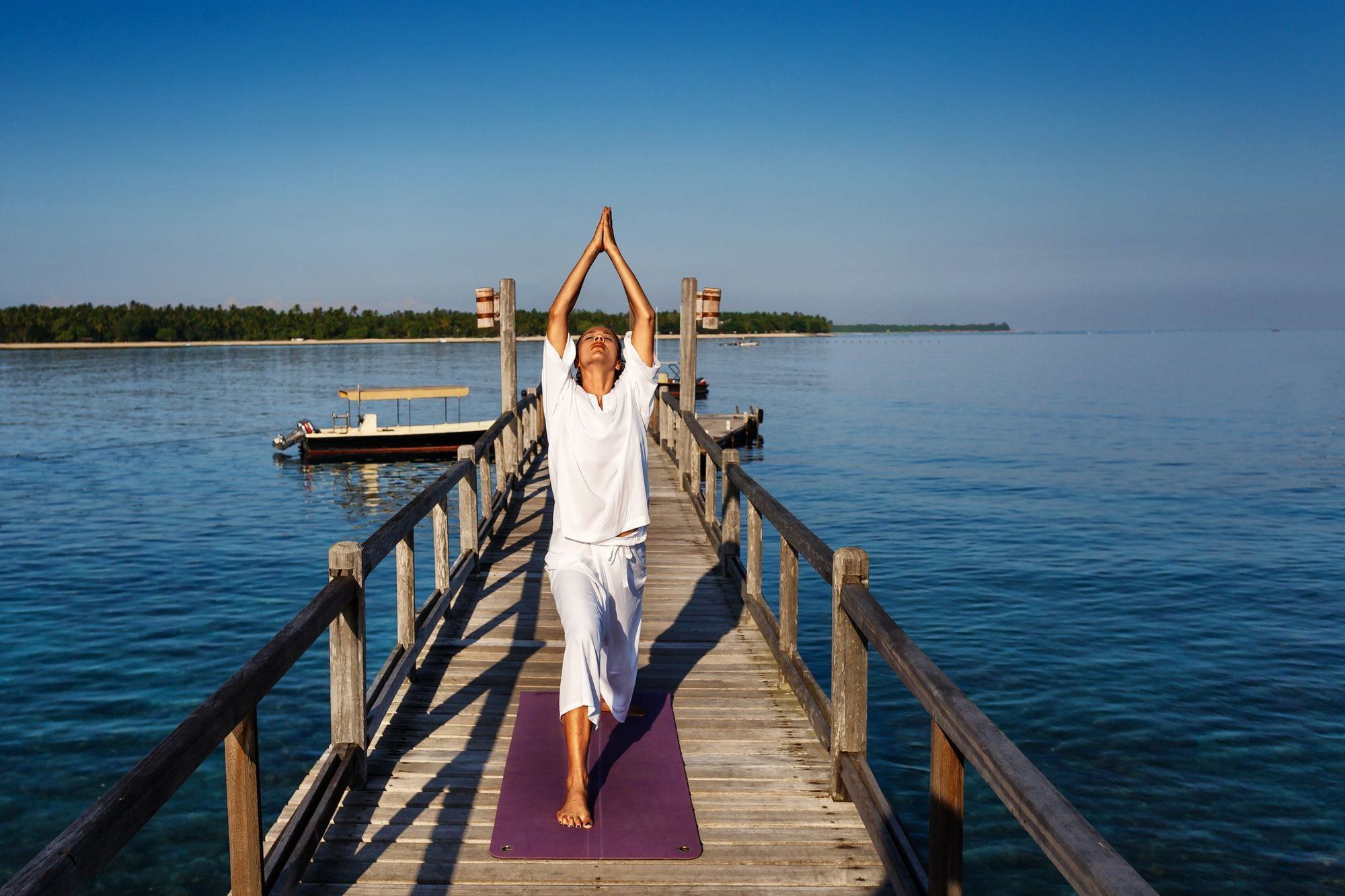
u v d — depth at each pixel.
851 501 22.77
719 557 7.93
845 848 3.35
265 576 15.51
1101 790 7.73
